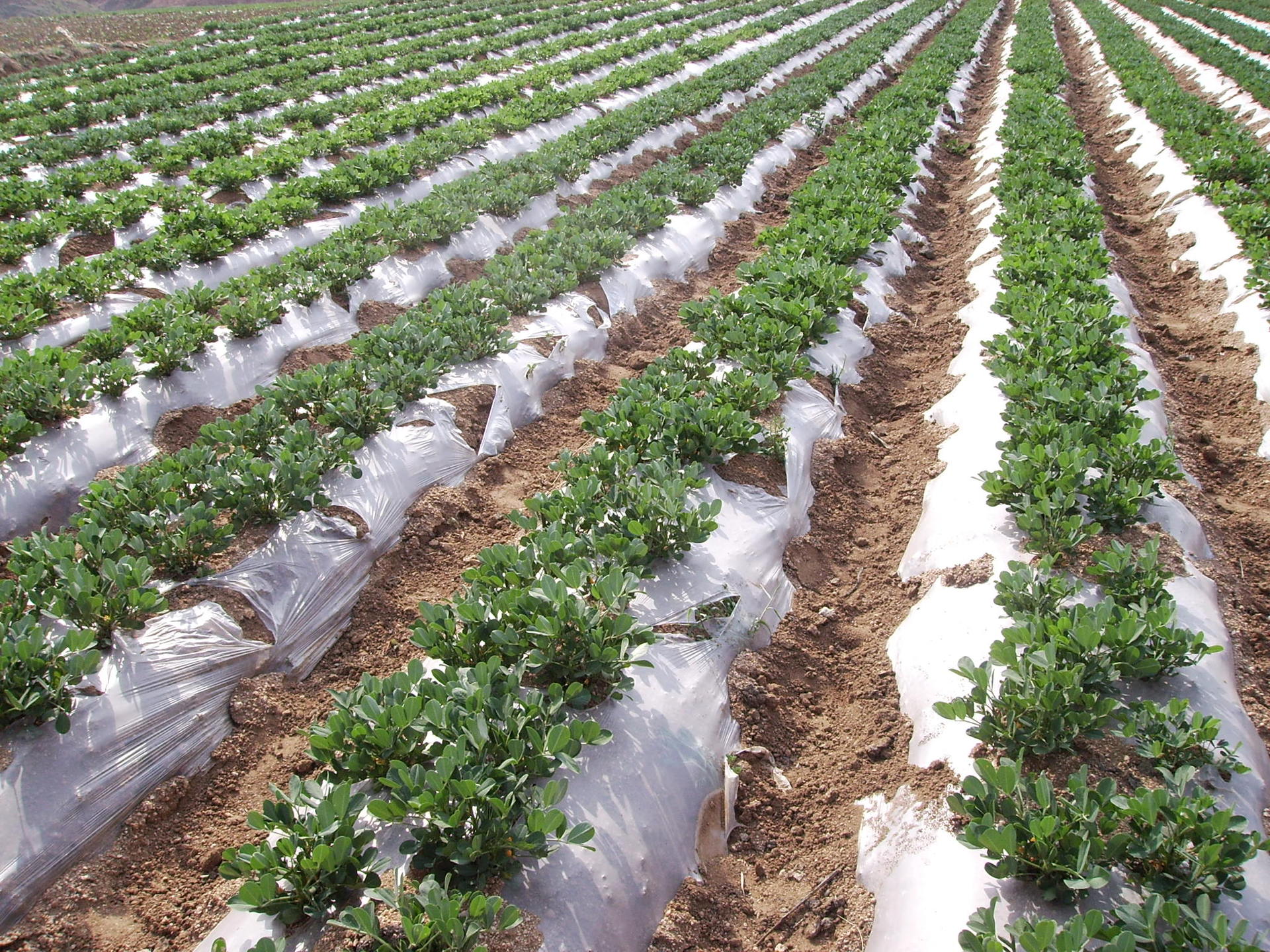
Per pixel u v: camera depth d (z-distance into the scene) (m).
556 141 14.72
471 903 3.12
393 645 5.50
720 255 11.74
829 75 20.06
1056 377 6.75
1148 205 13.23
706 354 7.57
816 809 4.41
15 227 10.02
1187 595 4.98
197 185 12.26
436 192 11.61
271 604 5.30
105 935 3.71
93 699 4.30
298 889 3.34
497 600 4.45
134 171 13.09
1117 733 3.99
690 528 5.27
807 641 5.44
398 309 9.47
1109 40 25.80
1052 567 5.10
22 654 4.09
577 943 3.37
